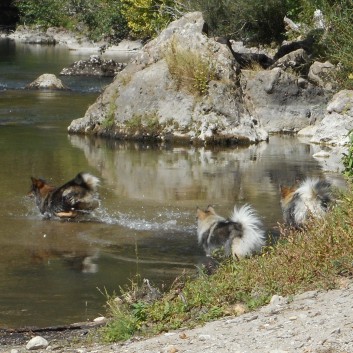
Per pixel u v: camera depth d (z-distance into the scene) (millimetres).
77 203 13109
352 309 6559
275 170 17297
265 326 6539
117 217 13133
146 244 11531
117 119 22094
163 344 6586
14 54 48250
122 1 49375
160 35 23422
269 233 11438
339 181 15445
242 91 22797
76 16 57656
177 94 21781
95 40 53000
